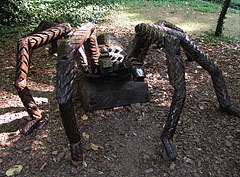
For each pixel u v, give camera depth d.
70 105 2.22
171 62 2.52
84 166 2.63
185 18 8.20
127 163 2.69
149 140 3.01
